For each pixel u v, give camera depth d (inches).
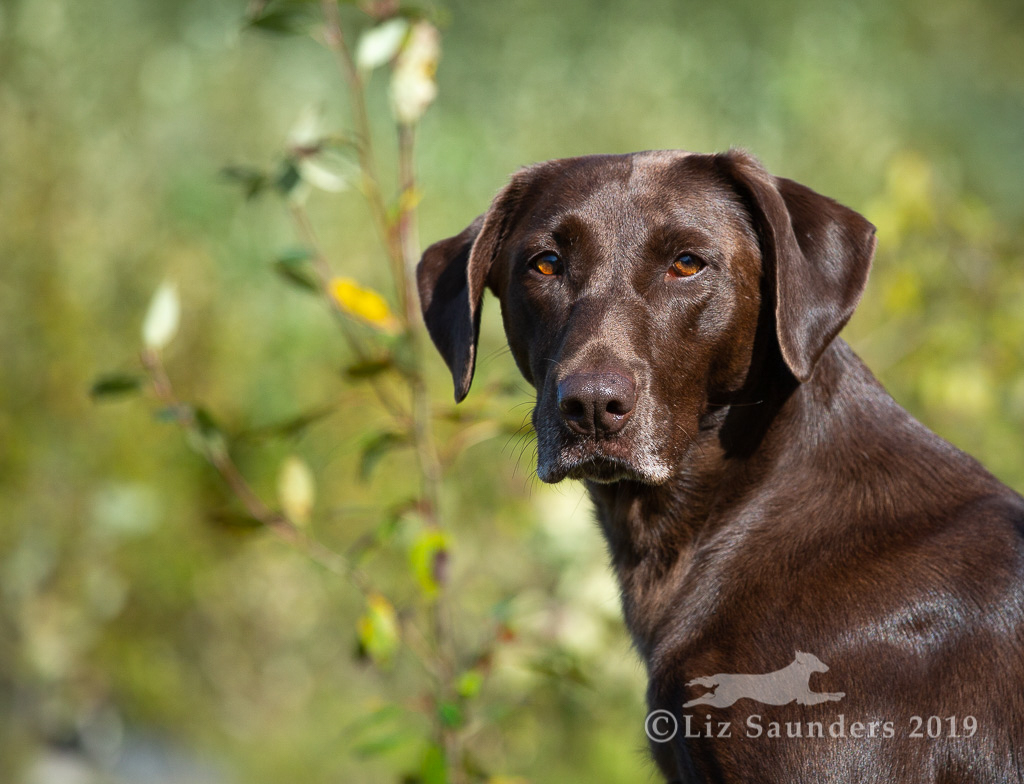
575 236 239.3
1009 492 225.9
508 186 260.2
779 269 224.8
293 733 498.0
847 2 907.4
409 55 295.7
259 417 544.1
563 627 360.5
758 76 816.9
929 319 453.4
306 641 534.6
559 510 393.7
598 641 365.4
